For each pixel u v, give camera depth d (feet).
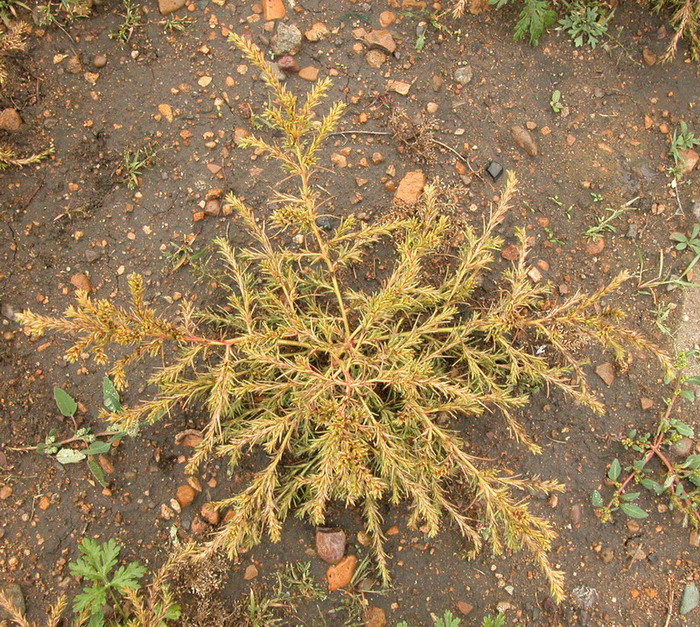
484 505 1.44
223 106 1.55
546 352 1.50
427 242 1.22
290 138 1.16
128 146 1.53
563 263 1.55
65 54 1.54
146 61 1.56
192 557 1.25
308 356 1.30
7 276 1.47
